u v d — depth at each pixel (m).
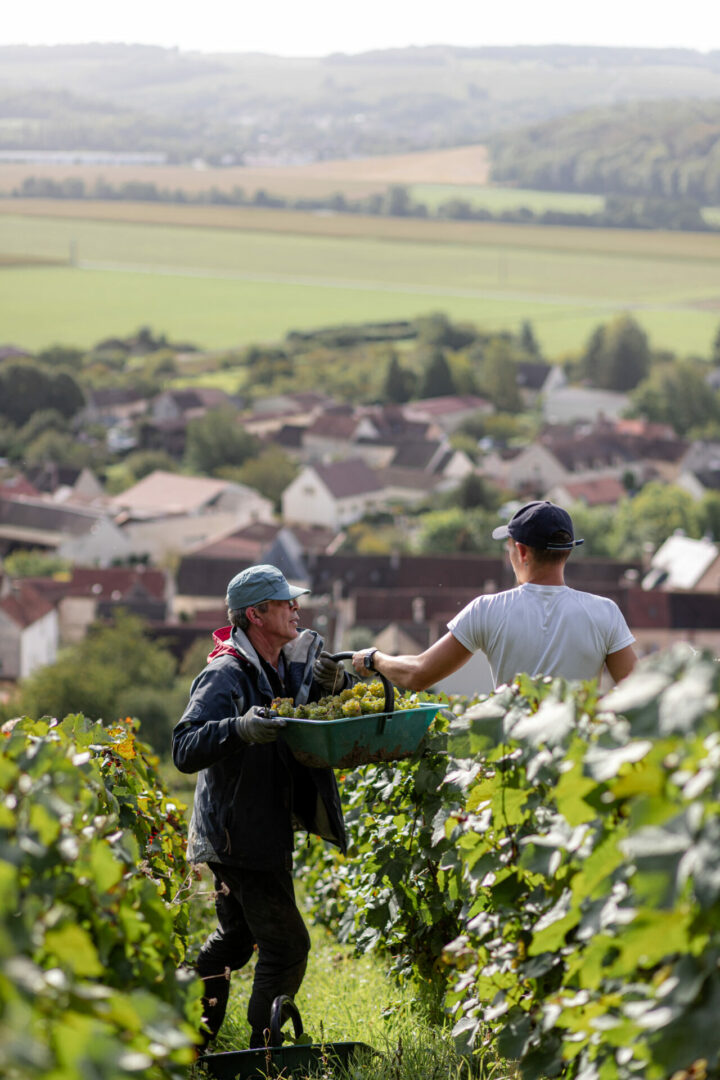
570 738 5.38
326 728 7.53
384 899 9.40
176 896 8.19
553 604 7.61
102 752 8.46
